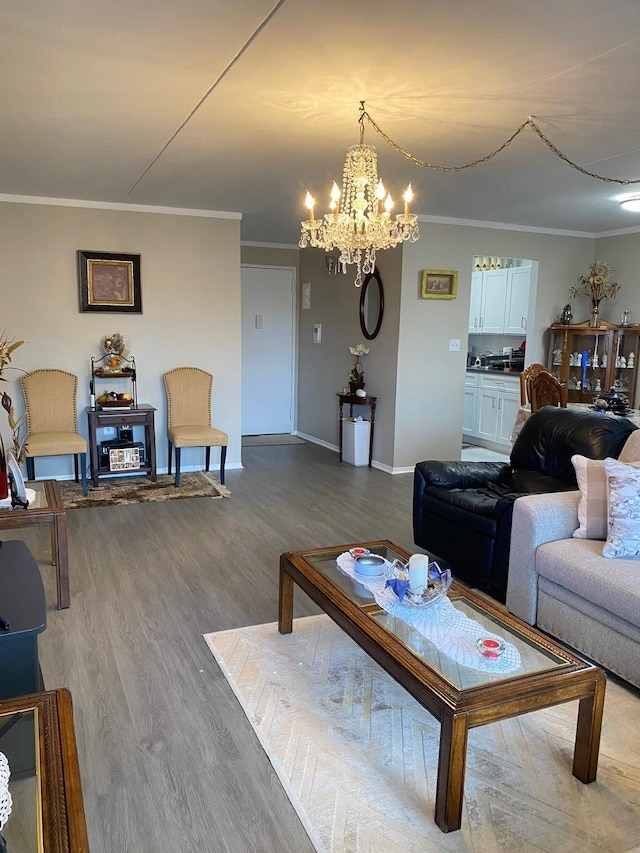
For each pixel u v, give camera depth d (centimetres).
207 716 215
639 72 243
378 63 235
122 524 423
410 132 318
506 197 473
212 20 202
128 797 178
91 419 495
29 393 498
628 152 354
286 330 772
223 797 179
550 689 171
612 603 230
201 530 414
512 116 294
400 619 207
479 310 762
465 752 162
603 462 276
